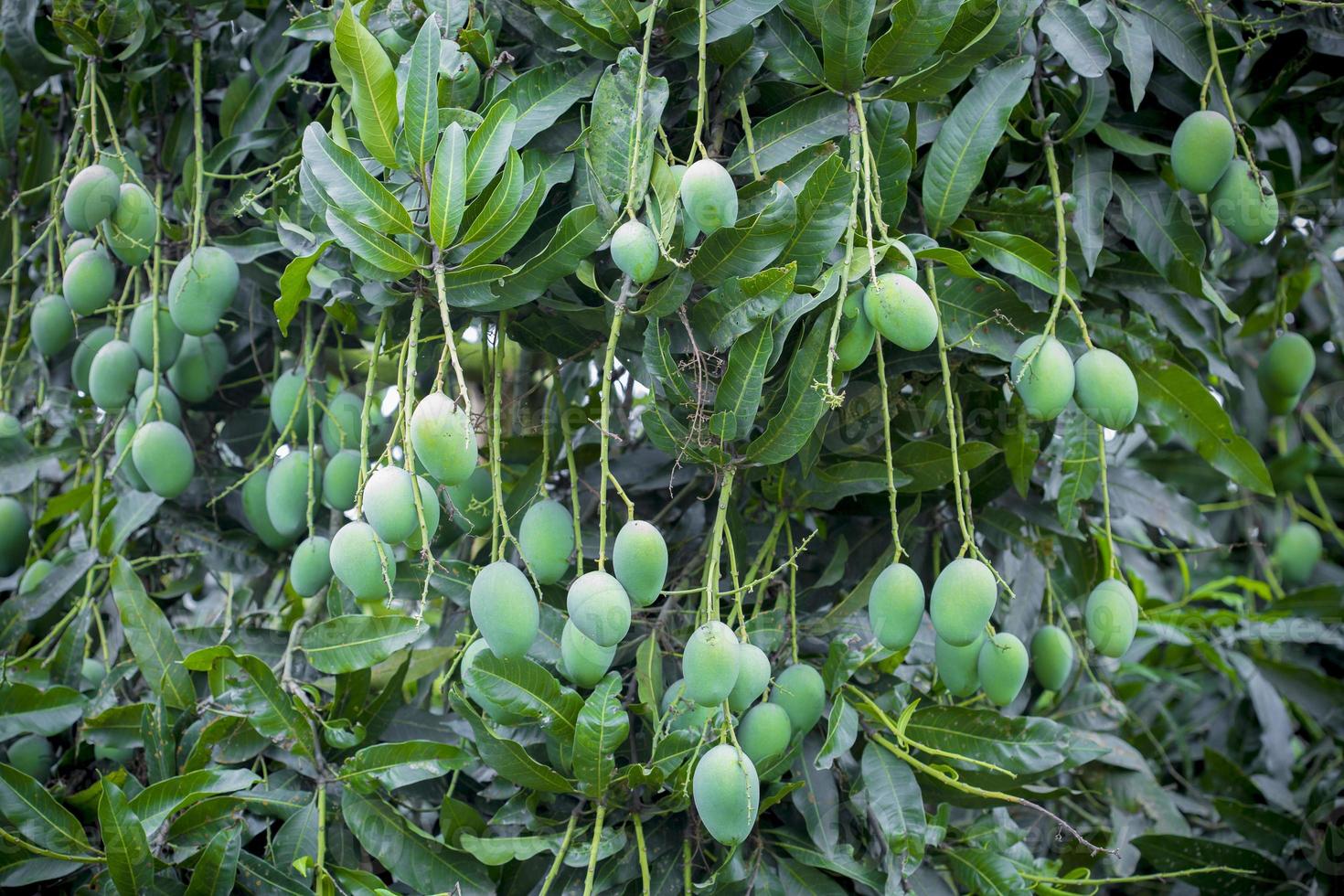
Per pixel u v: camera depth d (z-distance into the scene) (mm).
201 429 1479
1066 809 1623
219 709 1152
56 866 1111
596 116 988
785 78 1062
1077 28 1110
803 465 1121
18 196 1314
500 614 917
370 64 917
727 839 920
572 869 1094
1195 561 2160
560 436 1309
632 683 1160
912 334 945
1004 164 1200
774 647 1134
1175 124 1267
